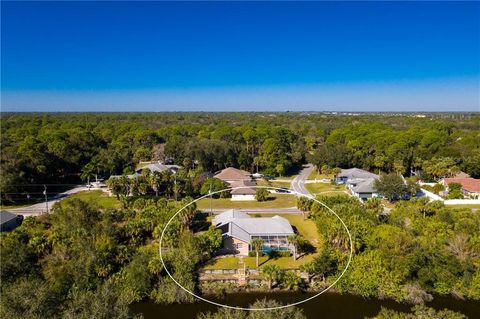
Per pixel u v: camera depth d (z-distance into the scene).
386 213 60.59
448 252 39.78
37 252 41.81
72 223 49.44
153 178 72.88
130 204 65.56
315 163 103.31
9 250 39.59
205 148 101.00
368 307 36.44
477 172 91.56
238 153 104.88
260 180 93.06
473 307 36.22
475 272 37.84
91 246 40.94
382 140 107.88
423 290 37.91
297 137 137.00
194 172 88.06
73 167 95.12
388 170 100.56
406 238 40.44
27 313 28.45
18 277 37.66
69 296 35.53
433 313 29.88
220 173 90.19
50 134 104.12
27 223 52.66
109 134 138.88
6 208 69.00
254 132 123.69
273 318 29.06
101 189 82.81
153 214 53.41
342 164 103.38
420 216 52.47
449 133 152.50
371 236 43.16
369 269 39.12
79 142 103.25
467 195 74.50
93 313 28.20
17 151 83.69
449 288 37.75
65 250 41.62
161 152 112.50
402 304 36.91
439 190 75.44
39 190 81.19
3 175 72.19
